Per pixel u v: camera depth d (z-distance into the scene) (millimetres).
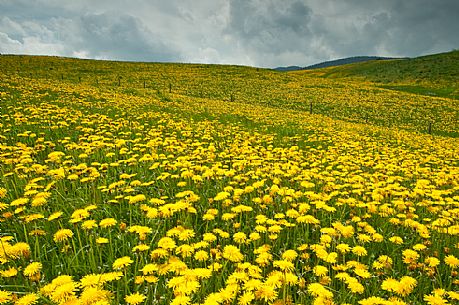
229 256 3607
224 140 13961
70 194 6090
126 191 5953
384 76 85500
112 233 4852
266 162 9492
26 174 6855
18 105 17047
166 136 13797
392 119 36000
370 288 3865
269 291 3010
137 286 3383
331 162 11414
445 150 16844
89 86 35281
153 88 44656
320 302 3012
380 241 4602
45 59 67375
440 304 3148
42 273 3678
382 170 10031
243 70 74875
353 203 6086
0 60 58688
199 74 64938
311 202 5832
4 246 3518
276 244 4711
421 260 4453
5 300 2914
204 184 7203
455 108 43719
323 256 3943
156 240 4559
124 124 14758
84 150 9445
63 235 3859
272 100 42906
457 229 4918
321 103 42812
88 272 3863
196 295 3268
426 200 6480
